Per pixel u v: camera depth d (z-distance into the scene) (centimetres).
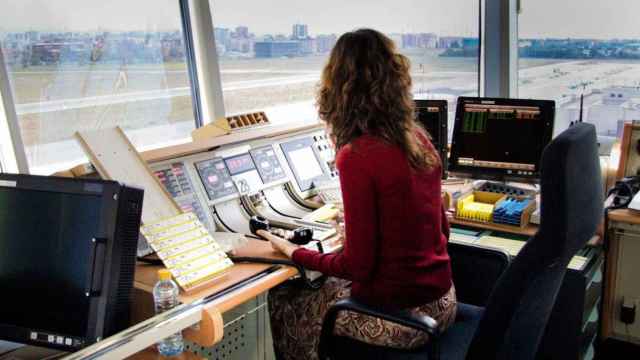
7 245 135
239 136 229
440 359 162
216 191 212
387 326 163
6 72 219
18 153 224
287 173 238
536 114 251
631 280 252
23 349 145
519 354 149
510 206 237
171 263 155
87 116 250
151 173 187
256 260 173
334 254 164
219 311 143
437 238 163
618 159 256
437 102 264
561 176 130
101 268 127
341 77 156
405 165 152
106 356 108
